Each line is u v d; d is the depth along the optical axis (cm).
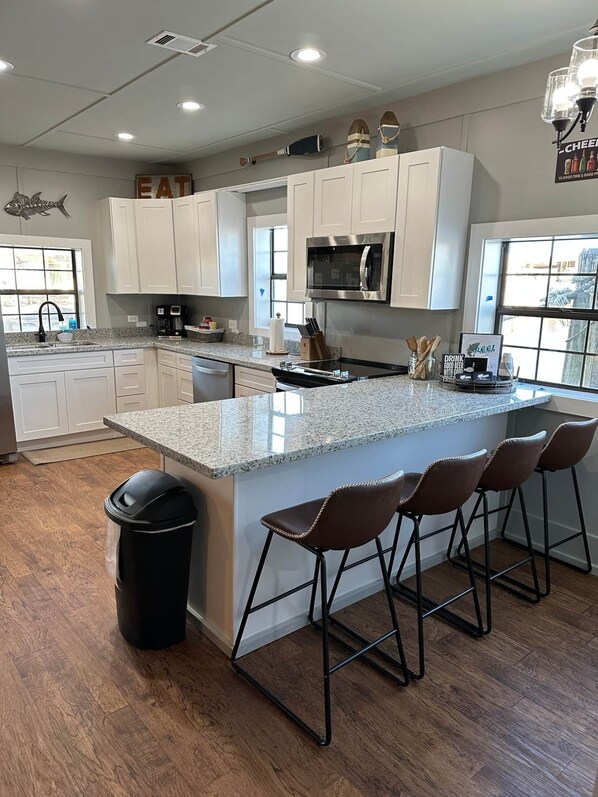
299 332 467
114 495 233
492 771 177
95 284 557
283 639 242
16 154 494
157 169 573
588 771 177
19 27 253
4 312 523
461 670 224
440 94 333
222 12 238
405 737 189
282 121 404
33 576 288
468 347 321
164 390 540
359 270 348
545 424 319
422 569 303
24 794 166
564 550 318
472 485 223
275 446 205
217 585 232
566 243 307
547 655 235
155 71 307
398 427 232
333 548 185
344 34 260
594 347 304
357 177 346
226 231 493
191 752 181
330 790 169
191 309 604
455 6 232
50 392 485
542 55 284
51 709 199
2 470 445
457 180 315
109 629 246
